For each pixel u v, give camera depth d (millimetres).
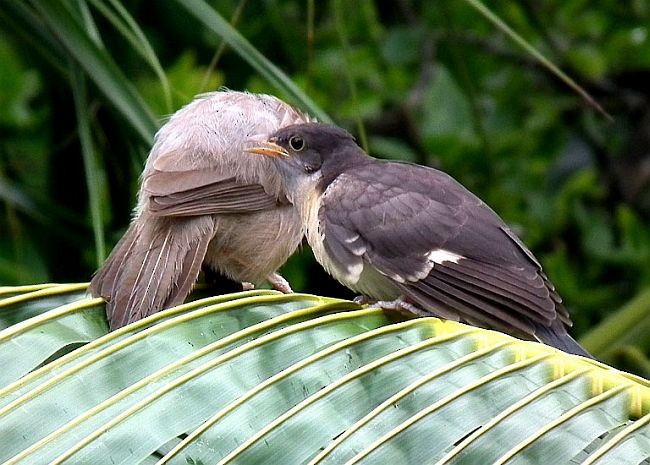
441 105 18812
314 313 6715
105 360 5828
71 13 9117
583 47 19219
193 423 5488
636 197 19094
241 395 5676
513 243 9195
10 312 6945
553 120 19203
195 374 5680
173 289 9289
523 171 18859
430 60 18641
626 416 5660
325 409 5523
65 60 10367
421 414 5477
